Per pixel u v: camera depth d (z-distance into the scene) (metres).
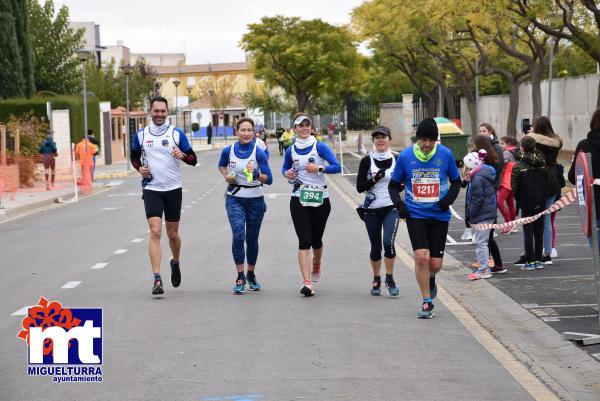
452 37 54.91
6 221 26.61
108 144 63.25
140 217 25.66
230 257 16.77
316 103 109.25
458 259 16.00
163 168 12.65
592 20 34.16
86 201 33.38
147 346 9.64
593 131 11.41
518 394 7.79
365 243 18.67
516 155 14.48
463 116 71.75
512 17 31.61
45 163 37.28
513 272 14.33
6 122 52.81
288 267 15.43
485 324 10.62
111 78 82.44
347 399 7.62
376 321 10.90
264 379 8.27
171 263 13.12
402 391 7.86
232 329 10.46
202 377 8.37
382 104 78.56
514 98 44.97
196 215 25.81
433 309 11.39
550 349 9.52
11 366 8.87
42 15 68.44
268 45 80.81
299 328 10.49
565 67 57.91
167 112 12.77
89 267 15.89
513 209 16.41
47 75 68.12
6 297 12.96
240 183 12.81
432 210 10.92
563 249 16.64
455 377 8.34
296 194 12.59
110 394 7.85
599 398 7.64
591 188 9.33
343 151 73.88
